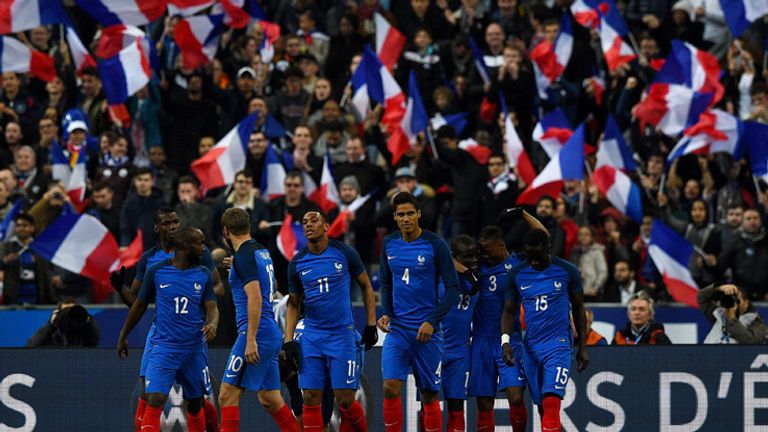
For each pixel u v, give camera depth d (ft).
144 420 124.57
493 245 132.87
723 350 138.62
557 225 176.86
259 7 224.74
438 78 213.46
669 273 173.58
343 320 127.44
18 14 201.57
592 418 138.62
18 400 137.80
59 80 209.97
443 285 130.62
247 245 125.29
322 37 226.38
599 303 175.52
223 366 139.54
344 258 127.85
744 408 138.51
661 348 139.03
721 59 226.79
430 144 195.42
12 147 200.85
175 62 210.79
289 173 178.50
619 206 184.55
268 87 213.25
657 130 203.51
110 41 206.18
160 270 126.52
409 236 128.57
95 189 186.19
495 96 204.44
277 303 144.97
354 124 198.90
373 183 187.42
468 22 222.89
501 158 186.39
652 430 138.51
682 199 195.93
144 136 201.57
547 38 210.18
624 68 208.64
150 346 127.54
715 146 191.42
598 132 208.33
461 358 132.26
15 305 172.55
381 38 209.46
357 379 128.67
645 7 234.17
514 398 131.75
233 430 125.49
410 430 138.72
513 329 132.05
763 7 207.51
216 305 127.95
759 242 176.14
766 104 202.49
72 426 137.69
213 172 183.83
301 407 138.10
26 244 176.76
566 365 127.75
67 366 138.31
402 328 128.36
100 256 174.70
